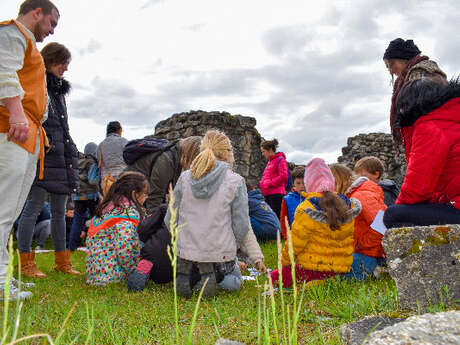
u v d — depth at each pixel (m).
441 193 2.56
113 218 3.68
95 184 6.20
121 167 5.60
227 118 9.38
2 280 2.63
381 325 1.83
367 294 2.60
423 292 2.04
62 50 3.95
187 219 3.15
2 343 0.87
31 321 2.17
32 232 3.89
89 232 3.75
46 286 3.35
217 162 3.24
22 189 3.04
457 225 2.08
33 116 2.95
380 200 3.57
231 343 1.61
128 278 3.62
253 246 3.28
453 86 2.44
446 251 2.04
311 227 3.04
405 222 2.66
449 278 2.00
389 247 2.21
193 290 3.14
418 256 2.09
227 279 3.29
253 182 9.71
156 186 4.33
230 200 3.15
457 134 2.44
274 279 3.24
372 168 4.32
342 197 3.21
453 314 1.50
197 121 9.24
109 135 5.84
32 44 2.86
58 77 4.01
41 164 3.20
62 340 1.83
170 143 4.46
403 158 11.13
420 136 2.49
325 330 2.06
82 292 3.19
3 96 2.57
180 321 2.35
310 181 3.19
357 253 3.42
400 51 3.07
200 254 3.04
